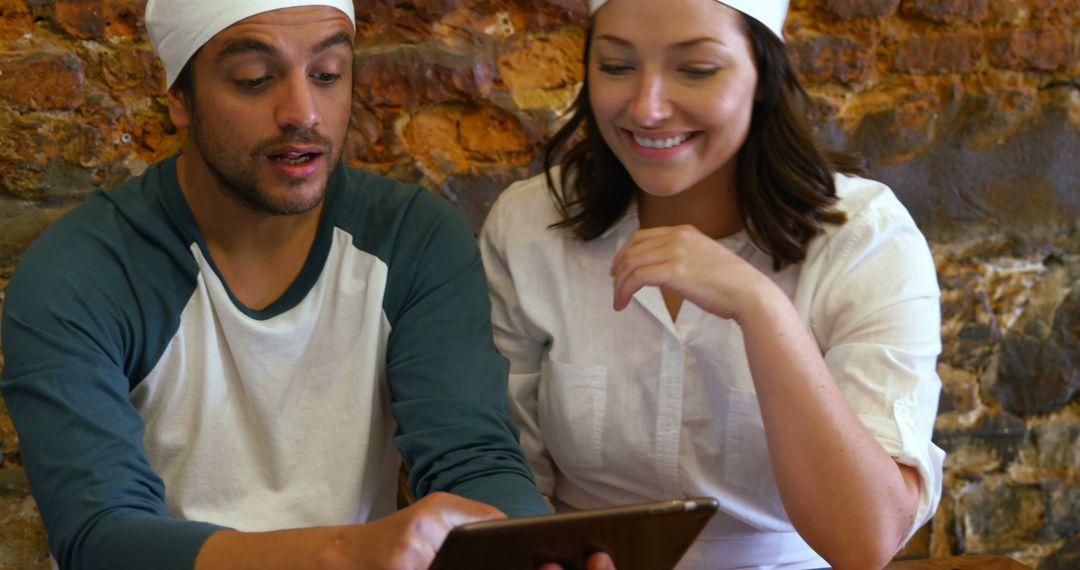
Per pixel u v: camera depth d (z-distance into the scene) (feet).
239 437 4.92
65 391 4.43
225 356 4.87
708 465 5.18
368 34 6.20
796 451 4.47
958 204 6.85
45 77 5.80
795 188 4.94
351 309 4.97
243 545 3.89
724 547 5.30
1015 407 7.10
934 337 4.90
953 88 6.77
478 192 6.44
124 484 4.29
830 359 4.85
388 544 3.65
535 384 5.48
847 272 4.91
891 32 6.68
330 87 4.61
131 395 4.82
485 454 4.80
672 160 4.80
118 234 4.73
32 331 4.51
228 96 4.50
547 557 3.59
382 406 5.18
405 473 6.35
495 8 6.34
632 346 5.15
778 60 4.86
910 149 6.77
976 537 7.14
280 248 4.87
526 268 5.36
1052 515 7.20
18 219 5.88
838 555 4.54
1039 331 7.04
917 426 4.69
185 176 4.83
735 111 4.73
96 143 5.93
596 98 4.86
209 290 4.76
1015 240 6.92
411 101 6.28
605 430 5.21
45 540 6.15
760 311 4.47
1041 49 6.77
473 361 4.99
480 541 3.34
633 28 4.64
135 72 5.95
